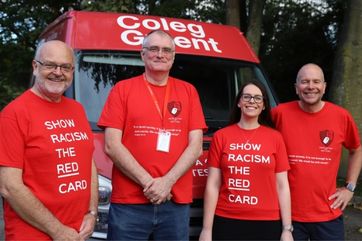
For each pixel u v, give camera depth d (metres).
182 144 3.32
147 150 3.22
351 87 8.20
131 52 4.59
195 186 3.57
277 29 12.98
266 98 3.54
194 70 4.85
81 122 2.89
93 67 4.41
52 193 2.66
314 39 12.44
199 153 3.35
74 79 4.28
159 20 5.05
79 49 4.48
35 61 2.73
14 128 2.58
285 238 3.34
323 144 3.53
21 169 2.60
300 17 12.83
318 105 3.57
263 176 3.35
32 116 2.64
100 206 3.39
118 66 4.48
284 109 3.66
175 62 4.81
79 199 2.78
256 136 3.42
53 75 2.69
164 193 3.13
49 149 2.64
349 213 6.70
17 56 13.03
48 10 12.89
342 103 8.25
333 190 3.58
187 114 3.37
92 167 3.09
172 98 3.35
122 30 4.75
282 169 3.42
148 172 3.21
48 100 2.74
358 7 8.12
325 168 3.52
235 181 3.36
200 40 5.03
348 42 8.23
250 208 3.33
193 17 12.49
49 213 2.64
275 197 3.40
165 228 3.29
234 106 3.60
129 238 3.24
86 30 4.66
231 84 4.90
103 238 3.37
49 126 2.68
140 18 4.99
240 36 5.38
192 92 3.46
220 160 3.44
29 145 2.61
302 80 3.52
